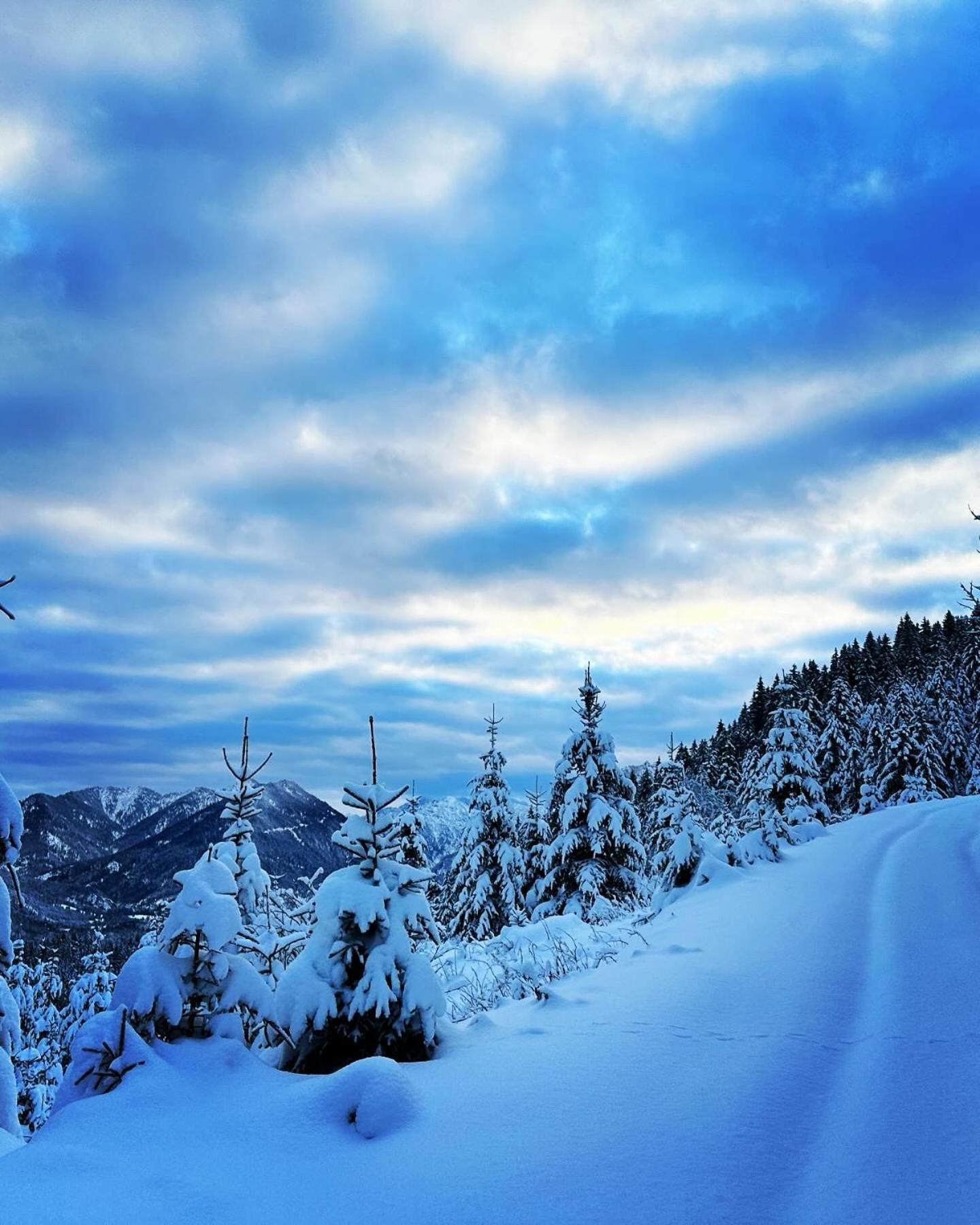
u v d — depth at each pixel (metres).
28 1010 13.77
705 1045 5.71
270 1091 5.32
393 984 6.32
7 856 6.88
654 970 8.13
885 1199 3.57
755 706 79.00
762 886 12.90
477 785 28.11
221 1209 3.74
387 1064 5.15
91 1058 5.46
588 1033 6.13
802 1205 3.54
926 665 75.31
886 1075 5.07
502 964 9.56
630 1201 3.57
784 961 8.06
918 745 46.56
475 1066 5.62
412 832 22.12
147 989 5.76
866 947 8.47
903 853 15.24
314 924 7.23
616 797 23.05
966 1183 3.71
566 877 22.53
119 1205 3.77
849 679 79.00
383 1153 4.30
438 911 29.98
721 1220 3.40
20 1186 3.94
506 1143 4.25
